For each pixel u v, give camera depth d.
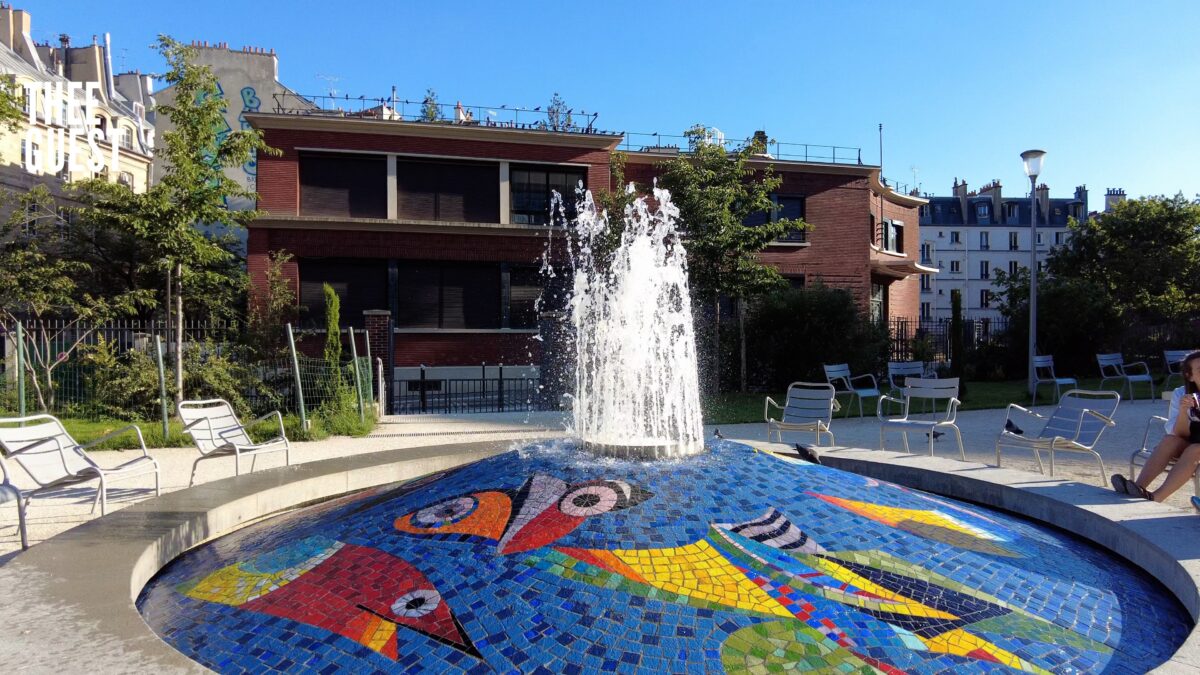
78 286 20.44
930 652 3.20
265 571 4.12
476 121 24.22
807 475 4.91
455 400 20.08
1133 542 4.37
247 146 14.77
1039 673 3.15
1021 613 3.60
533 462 4.93
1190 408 5.67
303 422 12.92
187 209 14.20
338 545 4.28
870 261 28.14
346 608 3.58
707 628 3.28
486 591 3.57
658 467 4.72
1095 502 5.06
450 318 23.34
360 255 22.39
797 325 20.44
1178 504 6.36
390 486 5.79
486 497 4.48
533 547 3.87
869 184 27.34
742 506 4.28
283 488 5.72
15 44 31.17
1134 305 31.22
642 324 7.59
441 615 3.45
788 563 3.78
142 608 3.86
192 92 14.75
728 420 14.28
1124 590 4.08
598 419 7.24
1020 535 4.71
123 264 22.94
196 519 4.77
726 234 18.83
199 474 9.15
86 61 34.06
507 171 23.78
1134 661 3.32
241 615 3.67
